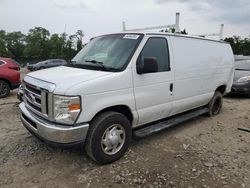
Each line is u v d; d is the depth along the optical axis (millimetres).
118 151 4031
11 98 8977
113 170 3783
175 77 4836
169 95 4758
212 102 6516
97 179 3547
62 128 3387
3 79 9086
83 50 4965
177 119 5277
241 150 4605
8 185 3385
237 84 9188
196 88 5539
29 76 4164
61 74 3828
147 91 4285
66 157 4148
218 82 6414
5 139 4840
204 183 3494
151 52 4359
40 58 81312
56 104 3371
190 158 4215
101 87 3617
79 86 3418
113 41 4500
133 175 3654
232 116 6855
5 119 6121
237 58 11094
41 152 4305
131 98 4035
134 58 4055
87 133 3654
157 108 4551
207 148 4648
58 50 78312
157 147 4633
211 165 3980
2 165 3865
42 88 3541
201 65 5617
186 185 3441
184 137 5180
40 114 3678
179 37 5023
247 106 8148
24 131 5277
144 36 4293
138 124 4383
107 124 3801
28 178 3551
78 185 3410
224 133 5488
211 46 6051
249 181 3568
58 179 3543
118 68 3924
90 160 4062
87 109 3500
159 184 3453
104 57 4277
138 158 4168
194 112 5938
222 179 3600
